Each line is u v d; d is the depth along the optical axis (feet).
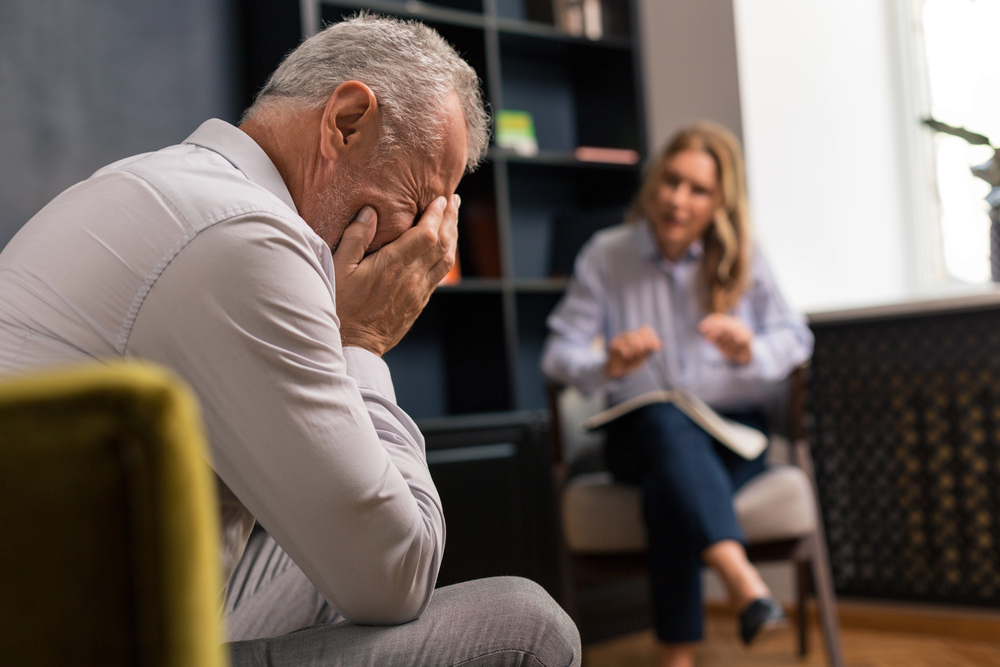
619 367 7.39
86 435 0.94
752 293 8.21
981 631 8.45
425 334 10.19
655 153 10.77
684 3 10.53
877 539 9.07
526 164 10.32
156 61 8.62
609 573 7.45
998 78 10.69
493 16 9.84
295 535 2.48
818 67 10.78
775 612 6.21
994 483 8.40
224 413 2.39
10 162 7.74
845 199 10.87
